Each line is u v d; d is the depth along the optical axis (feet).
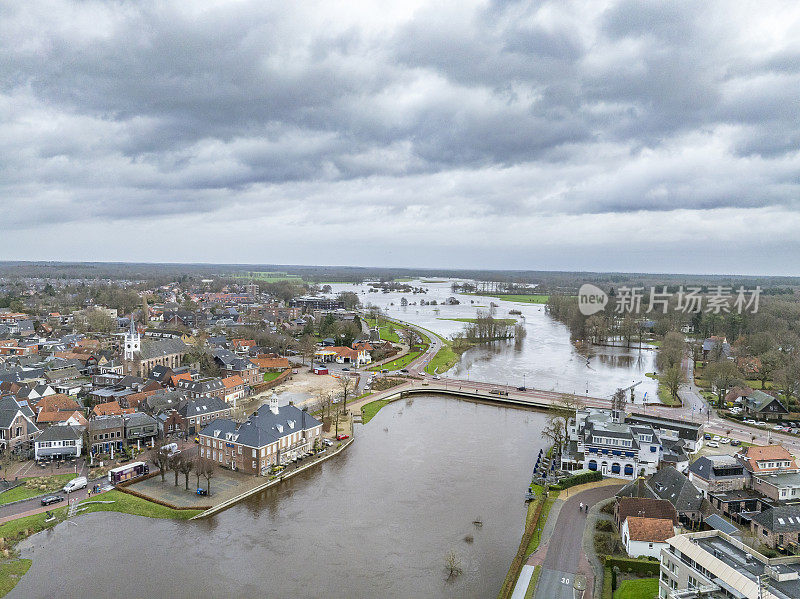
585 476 453.17
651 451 469.16
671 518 347.77
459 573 320.50
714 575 247.09
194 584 307.37
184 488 432.66
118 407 563.48
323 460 505.66
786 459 439.22
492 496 428.15
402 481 458.50
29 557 331.77
